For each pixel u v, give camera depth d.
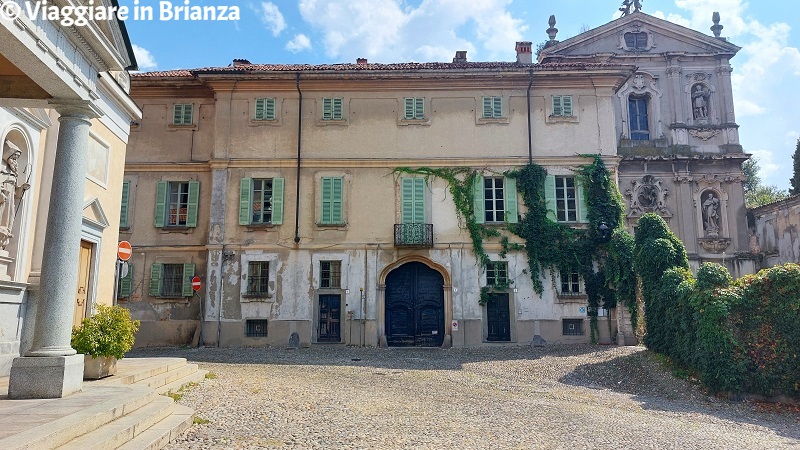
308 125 24.48
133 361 12.35
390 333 23.44
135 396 7.70
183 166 24.91
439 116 24.56
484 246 23.61
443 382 13.68
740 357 12.48
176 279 24.30
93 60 8.27
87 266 12.62
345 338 22.94
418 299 23.70
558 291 23.19
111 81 13.07
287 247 23.59
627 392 13.44
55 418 6.16
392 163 24.17
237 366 15.91
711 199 29.53
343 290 23.31
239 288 23.33
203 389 11.10
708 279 13.34
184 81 25.25
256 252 23.59
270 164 24.16
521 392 12.66
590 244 23.44
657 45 31.64
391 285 23.80
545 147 24.31
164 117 25.36
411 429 8.38
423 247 23.50
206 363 16.59
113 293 13.85
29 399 7.38
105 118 13.24
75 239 7.94
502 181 24.30
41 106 8.22
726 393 12.39
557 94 24.67
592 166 24.08
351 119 24.53
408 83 24.66
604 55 30.95
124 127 14.47
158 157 25.08
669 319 14.87
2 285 9.62
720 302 12.69
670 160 29.44
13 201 9.98
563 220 23.91
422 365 17.09
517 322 23.00
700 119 30.58
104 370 9.59
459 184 24.08
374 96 24.69
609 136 24.38
